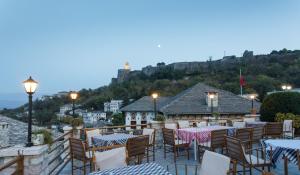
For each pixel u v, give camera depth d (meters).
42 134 6.40
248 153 6.25
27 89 5.79
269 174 2.94
